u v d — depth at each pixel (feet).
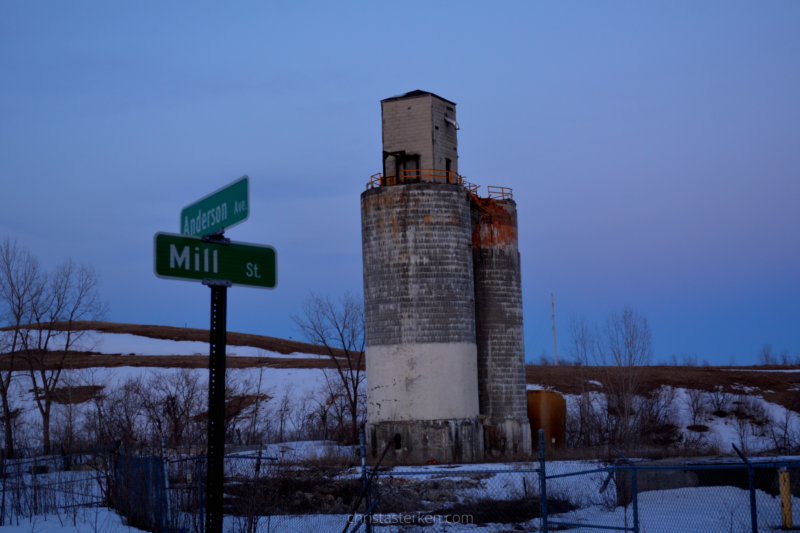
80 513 65.92
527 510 74.28
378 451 143.13
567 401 230.48
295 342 400.88
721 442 179.83
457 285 148.87
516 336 166.61
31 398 215.72
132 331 387.14
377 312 148.87
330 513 73.05
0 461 81.87
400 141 158.10
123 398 181.47
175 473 79.61
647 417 198.08
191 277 27.68
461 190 152.46
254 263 29.71
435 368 144.46
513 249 169.78
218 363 27.91
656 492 78.23
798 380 253.65
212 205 29.68
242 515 61.67
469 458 142.41
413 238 147.95
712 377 255.70
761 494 74.69
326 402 228.84
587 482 90.74
